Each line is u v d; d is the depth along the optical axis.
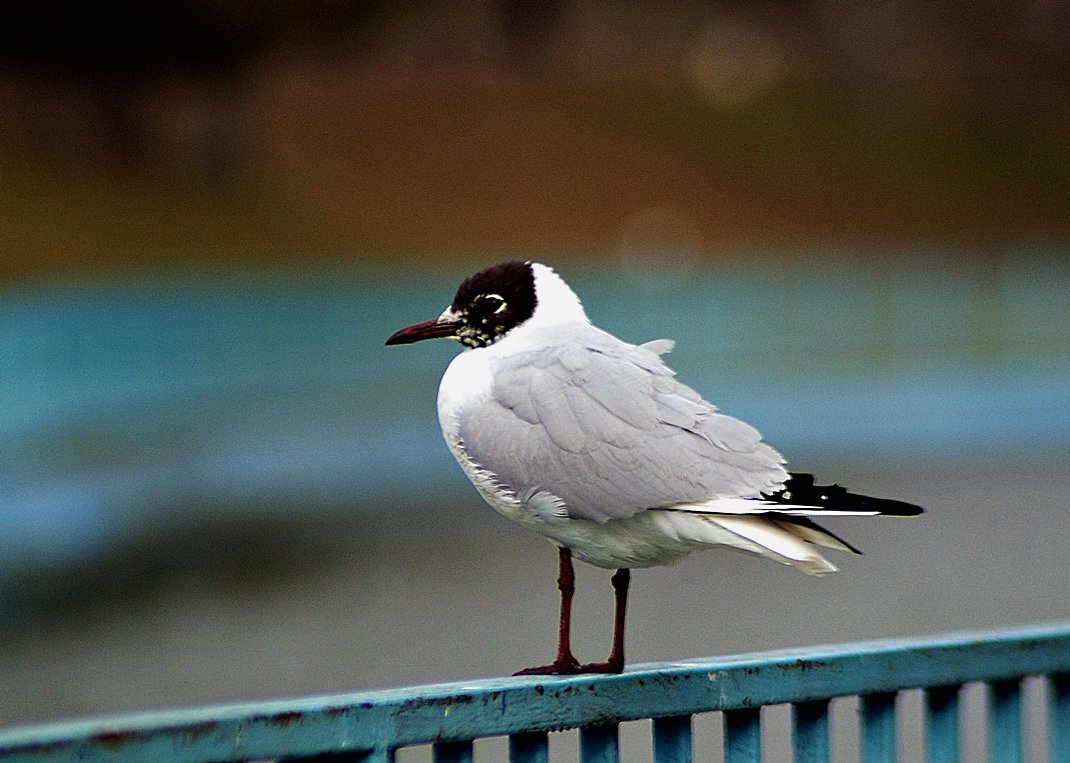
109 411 19.59
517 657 13.00
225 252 42.25
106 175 43.91
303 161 51.81
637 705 3.89
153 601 15.38
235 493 21.39
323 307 23.72
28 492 17.30
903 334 32.12
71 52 42.41
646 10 69.06
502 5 64.81
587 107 60.94
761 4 71.44
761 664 4.04
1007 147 68.81
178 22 42.88
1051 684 4.68
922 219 61.28
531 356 4.97
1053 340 34.69
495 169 55.25
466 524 20.03
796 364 30.56
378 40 58.94
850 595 16.08
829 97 68.50
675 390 4.79
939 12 75.06
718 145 62.09
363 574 16.77
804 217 58.81
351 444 23.36
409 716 3.54
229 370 22.08
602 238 53.88
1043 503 22.47
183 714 3.22
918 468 26.23
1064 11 76.44
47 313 18.64
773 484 4.41
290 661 12.88
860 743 4.29
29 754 2.97
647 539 4.62
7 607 15.12
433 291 25.55
